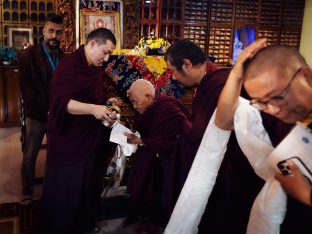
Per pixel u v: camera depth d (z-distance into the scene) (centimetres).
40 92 253
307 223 78
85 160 193
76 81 183
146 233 224
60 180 195
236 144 95
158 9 515
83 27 455
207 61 137
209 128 91
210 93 114
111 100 210
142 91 196
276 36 604
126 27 480
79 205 200
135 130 222
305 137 71
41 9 486
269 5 584
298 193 70
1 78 449
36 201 265
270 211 77
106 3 464
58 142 191
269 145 81
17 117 466
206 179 92
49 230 205
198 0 544
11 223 234
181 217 95
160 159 200
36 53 255
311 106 69
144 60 250
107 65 241
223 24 567
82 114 186
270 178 79
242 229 98
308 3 596
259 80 70
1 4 468
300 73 68
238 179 96
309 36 607
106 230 225
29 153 260
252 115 83
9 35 477
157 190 208
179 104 197
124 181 279
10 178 306
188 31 553
